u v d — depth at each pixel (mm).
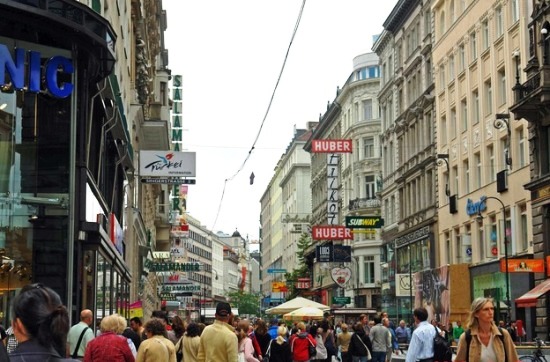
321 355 25984
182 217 98438
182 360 14539
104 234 20250
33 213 17828
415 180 57344
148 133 45594
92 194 20797
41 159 18031
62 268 18031
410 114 58625
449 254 49781
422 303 47875
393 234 63688
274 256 154125
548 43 34750
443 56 51344
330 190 77000
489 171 43406
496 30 42438
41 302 4293
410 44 60219
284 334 20188
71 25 17438
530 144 36969
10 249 17391
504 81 41625
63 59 17922
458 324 42188
